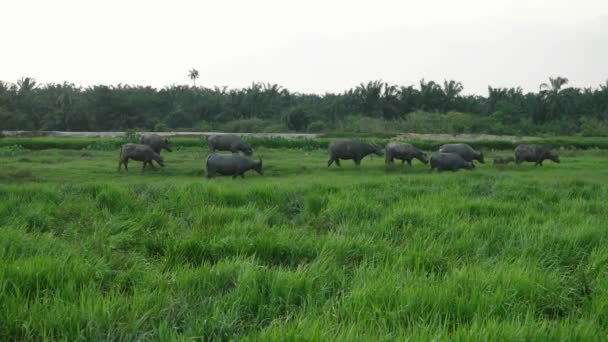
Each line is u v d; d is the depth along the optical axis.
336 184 10.90
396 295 3.89
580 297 4.25
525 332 3.26
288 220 7.60
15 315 3.42
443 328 3.35
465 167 19.02
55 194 8.61
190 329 3.31
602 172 18.61
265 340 3.11
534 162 23.83
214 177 16.66
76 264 4.39
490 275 4.34
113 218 6.83
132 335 3.29
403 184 11.28
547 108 61.25
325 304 3.74
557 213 7.99
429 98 65.38
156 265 5.04
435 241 5.75
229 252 5.35
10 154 23.34
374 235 6.23
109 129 62.59
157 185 9.72
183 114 64.94
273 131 58.16
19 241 5.09
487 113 65.88
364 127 56.94
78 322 3.33
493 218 7.13
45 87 75.75
